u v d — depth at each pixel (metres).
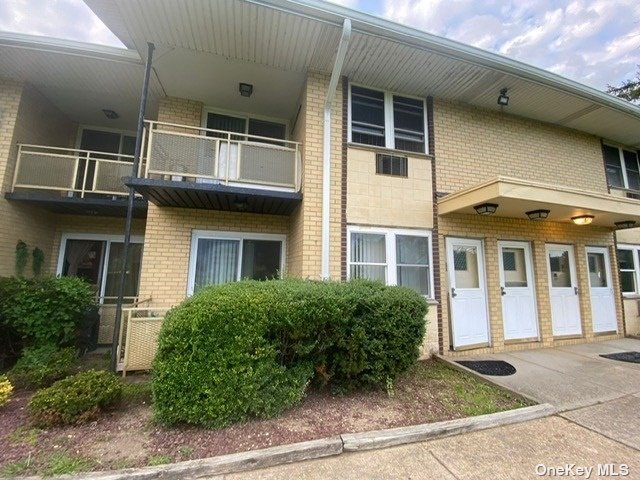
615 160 9.23
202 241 6.70
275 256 7.14
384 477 2.50
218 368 3.18
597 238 8.23
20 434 3.00
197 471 2.51
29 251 6.89
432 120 6.95
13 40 5.64
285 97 7.08
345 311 3.87
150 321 5.00
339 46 5.12
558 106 7.42
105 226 7.94
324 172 5.90
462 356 6.16
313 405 3.71
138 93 7.12
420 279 6.41
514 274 7.16
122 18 4.93
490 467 2.62
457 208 6.14
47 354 4.70
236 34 5.21
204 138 5.77
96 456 2.66
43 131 7.42
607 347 6.96
